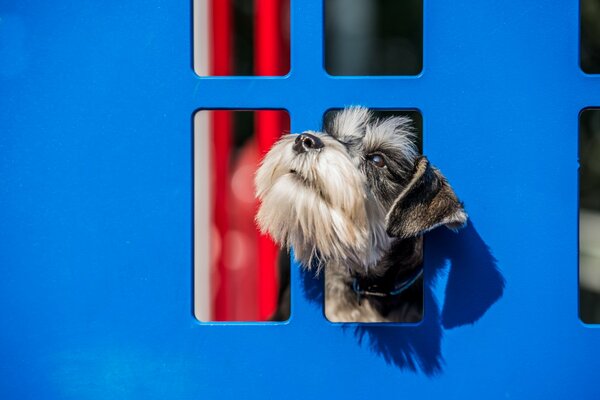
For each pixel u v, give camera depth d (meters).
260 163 2.63
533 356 2.13
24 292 2.15
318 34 2.13
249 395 2.15
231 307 3.36
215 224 3.40
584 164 5.46
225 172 3.43
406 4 5.91
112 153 2.15
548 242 2.12
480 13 2.12
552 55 2.12
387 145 2.56
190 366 2.15
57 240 2.14
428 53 2.13
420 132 2.80
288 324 2.16
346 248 2.44
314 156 2.37
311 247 2.45
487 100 2.12
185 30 2.15
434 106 2.13
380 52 5.93
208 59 3.37
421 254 2.72
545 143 2.12
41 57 2.14
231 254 3.40
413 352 2.14
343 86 2.14
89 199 2.15
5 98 2.15
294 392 2.15
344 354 2.15
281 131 3.27
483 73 2.12
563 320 2.12
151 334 2.15
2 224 2.15
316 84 2.14
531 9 2.12
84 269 2.14
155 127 2.15
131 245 2.15
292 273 2.41
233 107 2.15
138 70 2.14
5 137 2.15
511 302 2.13
